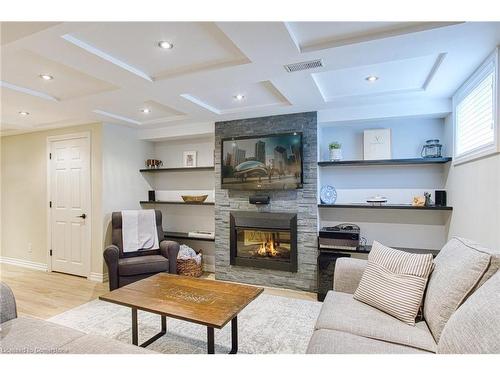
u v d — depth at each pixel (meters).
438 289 1.61
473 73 2.38
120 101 3.11
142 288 2.29
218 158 4.01
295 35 1.82
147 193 4.79
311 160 3.50
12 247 4.88
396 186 3.55
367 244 3.65
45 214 4.52
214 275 4.29
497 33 1.75
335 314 1.76
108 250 3.39
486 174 2.18
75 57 2.03
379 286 1.87
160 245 3.94
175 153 4.78
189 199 4.39
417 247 3.46
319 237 3.44
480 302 1.18
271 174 3.62
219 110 3.55
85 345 1.48
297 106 3.30
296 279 3.59
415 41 1.84
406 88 2.82
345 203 3.74
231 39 1.80
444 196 3.19
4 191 4.95
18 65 2.29
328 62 2.13
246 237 3.96
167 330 2.56
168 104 3.18
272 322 2.70
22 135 4.75
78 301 3.25
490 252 1.44
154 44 1.94
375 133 3.55
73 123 4.07
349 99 3.08
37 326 1.66
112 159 4.16
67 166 4.30
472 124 2.54
